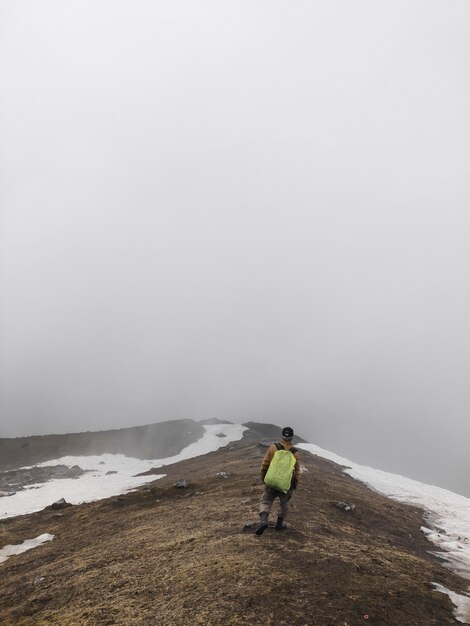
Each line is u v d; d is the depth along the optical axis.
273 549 11.06
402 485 38.78
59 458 84.88
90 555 13.78
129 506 22.91
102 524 19.56
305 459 40.03
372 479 39.50
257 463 35.81
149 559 11.78
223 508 17.52
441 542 17.39
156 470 64.31
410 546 15.50
